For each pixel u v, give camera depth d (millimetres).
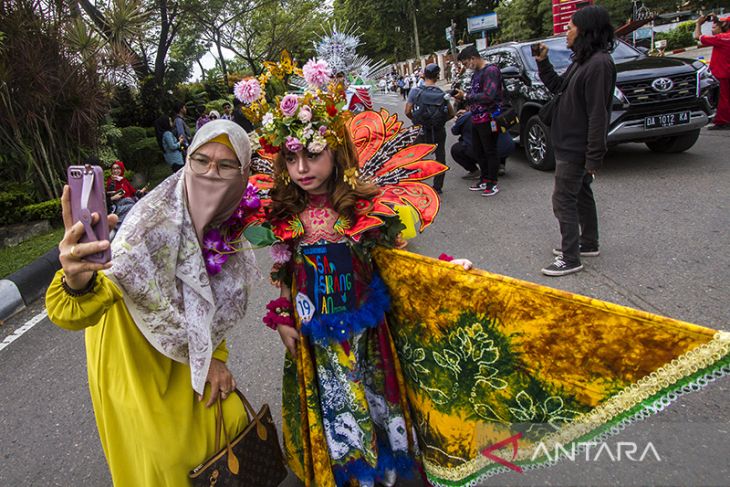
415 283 1926
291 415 2195
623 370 1577
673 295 3645
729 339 1394
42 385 3701
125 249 1614
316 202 1973
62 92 8570
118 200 6668
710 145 7523
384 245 1967
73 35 8742
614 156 7594
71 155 8914
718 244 4324
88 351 1883
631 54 7727
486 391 1867
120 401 1784
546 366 1714
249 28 24719
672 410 2488
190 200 1731
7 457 2924
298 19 23906
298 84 1970
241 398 2021
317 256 1955
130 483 1901
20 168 8453
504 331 1766
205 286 1761
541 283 4109
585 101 3725
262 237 1915
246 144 1734
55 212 8078
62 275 1511
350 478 2154
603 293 3818
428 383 2012
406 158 2105
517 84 7781
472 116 6465
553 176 7180
